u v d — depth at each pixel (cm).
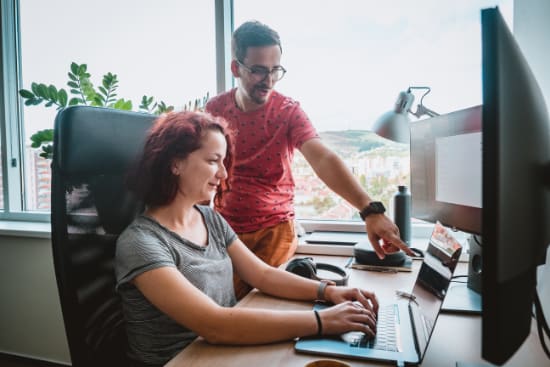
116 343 90
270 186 141
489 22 38
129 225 90
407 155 159
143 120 100
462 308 87
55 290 189
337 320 75
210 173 92
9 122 222
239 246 107
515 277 42
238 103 145
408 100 132
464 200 94
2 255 198
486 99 38
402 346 70
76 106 85
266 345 72
